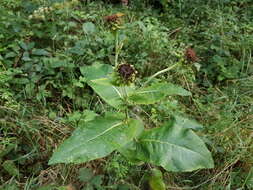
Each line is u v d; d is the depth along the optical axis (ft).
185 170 2.12
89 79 2.41
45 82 3.34
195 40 4.41
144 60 3.67
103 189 2.47
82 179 2.48
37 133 2.80
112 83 2.06
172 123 2.26
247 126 3.08
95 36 3.79
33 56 3.51
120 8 4.74
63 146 1.96
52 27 3.73
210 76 3.96
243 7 5.12
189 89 3.67
